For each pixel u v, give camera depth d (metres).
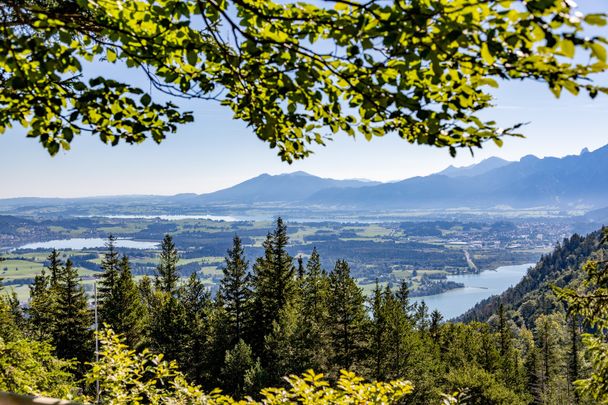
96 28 3.31
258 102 3.57
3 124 3.69
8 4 2.69
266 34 2.99
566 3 2.04
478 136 2.89
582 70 2.27
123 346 6.30
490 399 35.75
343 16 2.75
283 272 41.69
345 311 37.53
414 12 2.35
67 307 37.22
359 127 3.70
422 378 36.66
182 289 54.72
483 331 55.59
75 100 3.26
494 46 2.31
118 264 45.06
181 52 3.38
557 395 55.59
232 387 33.00
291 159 4.37
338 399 5.07
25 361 8.83
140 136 3.67
